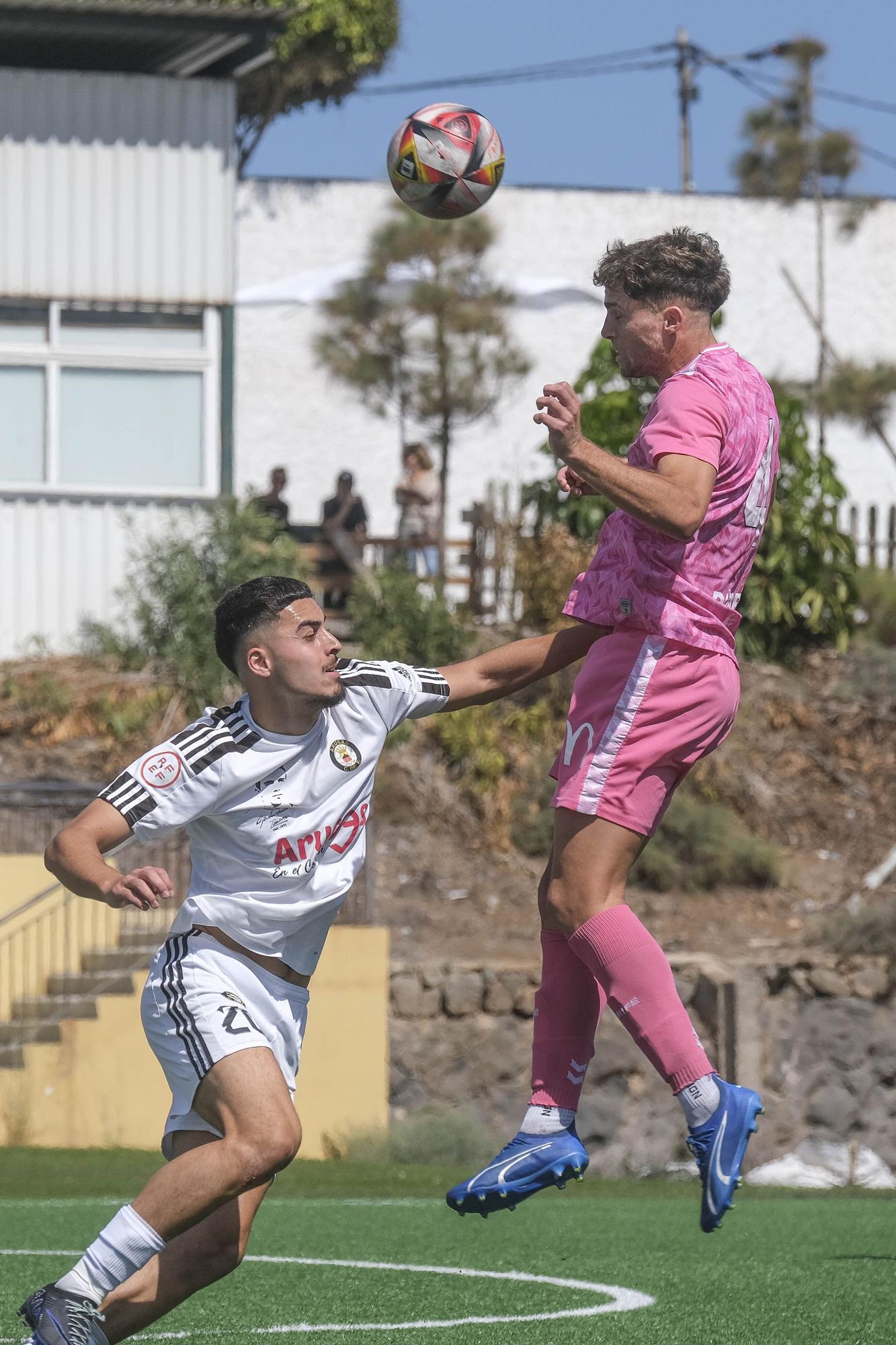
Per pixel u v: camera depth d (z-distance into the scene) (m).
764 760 31.69
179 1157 7.25
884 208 54.97
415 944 26.75
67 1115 25.05
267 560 31.02
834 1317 10.34
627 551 7.32
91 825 7.36
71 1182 20.78
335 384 34.69
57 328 32.34
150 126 32.56
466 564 33.78
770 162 39.84
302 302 42.75
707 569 7.25
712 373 7.29
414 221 31.97
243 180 52.19
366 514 36.00
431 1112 25.19
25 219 32.16
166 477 32.59
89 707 29.72
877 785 31.61
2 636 31.83
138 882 7.09
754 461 7.31
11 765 28.75
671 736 7.23
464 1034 25.41
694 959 25.86
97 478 32.38
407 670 8.04
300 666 7.50
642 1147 24.61
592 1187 22.62
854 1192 22.72
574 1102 7.52
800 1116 25.38
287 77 50.41
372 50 50.78
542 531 33.56
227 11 31.05
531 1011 25.56
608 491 6.88
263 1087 7.25
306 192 52.34
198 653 30.20
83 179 32.38
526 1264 12.96
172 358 32.62
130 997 25.53
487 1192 7.31
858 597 34.47
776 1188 23.17
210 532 31.30
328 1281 11.98
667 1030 7.03
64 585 32.03
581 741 7.30
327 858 7.70
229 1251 7.46
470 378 32.66
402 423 38.72
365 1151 23.75
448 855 29.08
